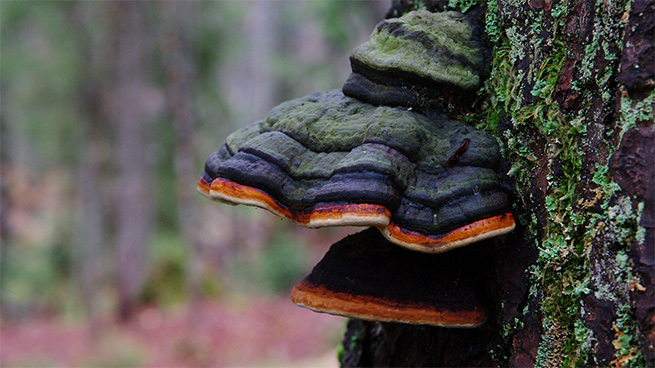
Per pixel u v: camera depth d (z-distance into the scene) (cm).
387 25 105
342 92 107
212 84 471
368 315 103
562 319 100
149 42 474
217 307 517
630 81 96
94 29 459
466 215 99
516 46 103
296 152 103
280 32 849
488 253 105
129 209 512
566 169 100
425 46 104
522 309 103
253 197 101
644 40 95
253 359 408
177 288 531
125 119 499
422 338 112
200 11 433
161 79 489
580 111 99
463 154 101
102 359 404
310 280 106
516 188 103
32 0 422
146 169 521
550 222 101
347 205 98
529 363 102
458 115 105
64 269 628
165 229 569
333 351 416
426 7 111
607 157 97
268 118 106
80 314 530
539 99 101
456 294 104
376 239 107
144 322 489
